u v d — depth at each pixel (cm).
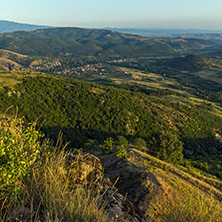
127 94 12138
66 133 8475
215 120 11575
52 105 9988
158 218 438
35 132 292
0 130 265
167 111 11031
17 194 229
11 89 9606
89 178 381
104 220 242
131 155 2170
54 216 214
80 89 11475
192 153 8338
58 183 246
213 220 270
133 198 1142
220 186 1905
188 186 1380
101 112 10331
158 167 1838
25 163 252
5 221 193
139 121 10019
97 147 4481
